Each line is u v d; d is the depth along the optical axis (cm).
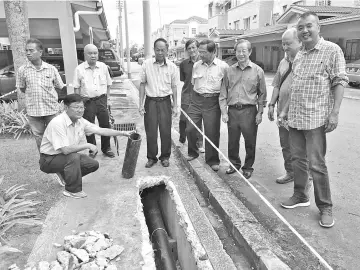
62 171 386
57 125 361
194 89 488
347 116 894
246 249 303
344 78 316
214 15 4103
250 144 462
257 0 3036
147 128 487
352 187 446
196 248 300
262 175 496
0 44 1884
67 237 301
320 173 344
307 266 290
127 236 312
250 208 394
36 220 331
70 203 376
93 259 278
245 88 437
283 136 449
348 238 331
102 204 375
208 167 492
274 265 265
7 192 367
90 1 1012
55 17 964
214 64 461
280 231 345
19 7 645
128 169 445
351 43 1908
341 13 1936
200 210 368
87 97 509
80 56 1302
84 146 375
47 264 265
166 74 466
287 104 416
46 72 459
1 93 976
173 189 415
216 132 490
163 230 402
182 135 619
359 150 601
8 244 295
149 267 270
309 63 331
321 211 357
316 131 336
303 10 1969
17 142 617
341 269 286
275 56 2792
